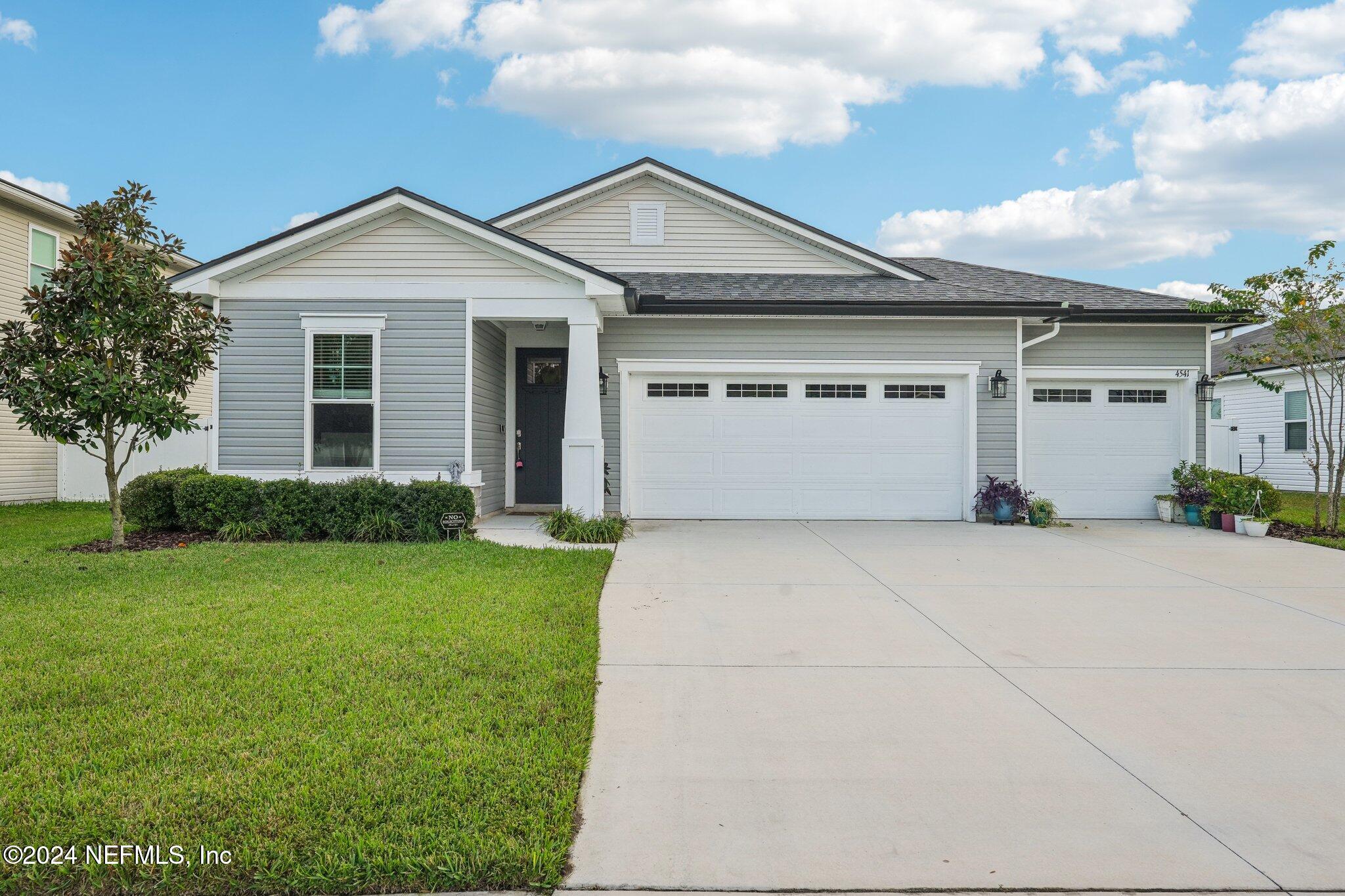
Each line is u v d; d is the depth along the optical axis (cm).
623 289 1038
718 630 562
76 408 816
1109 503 1245
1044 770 344
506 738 360
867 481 1193
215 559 781
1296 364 1166
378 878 259
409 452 1049
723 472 1190
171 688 415
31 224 1478
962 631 565
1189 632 568
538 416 1302
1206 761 355
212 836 277
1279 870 268
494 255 1052
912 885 259
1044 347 1234
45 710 383
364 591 636
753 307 1123
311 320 1048
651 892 255
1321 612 629
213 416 1045
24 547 866
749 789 325
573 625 550
